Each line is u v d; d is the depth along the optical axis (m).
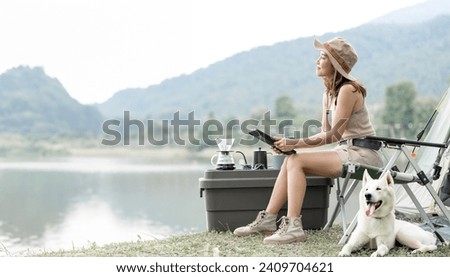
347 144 4.38
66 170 29.97
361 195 3.89
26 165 31.69
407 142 4.20
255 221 4.57
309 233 4.73
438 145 4.26
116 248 4.46
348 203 8.11
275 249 4.14
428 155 5.79
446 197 5.18
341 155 4.30
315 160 4.29
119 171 29.16
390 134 31.81
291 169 4.34
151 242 4.64
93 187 25.91
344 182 4.40
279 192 4.49
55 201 23.55
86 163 31.36
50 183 26.72
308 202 4.86
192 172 28.38
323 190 4.88
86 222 20.16
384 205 3.81
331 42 4.47
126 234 18.12
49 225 19.58
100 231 18.66
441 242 4.18
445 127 5.70
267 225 4.52
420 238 3.93
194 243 4.43
